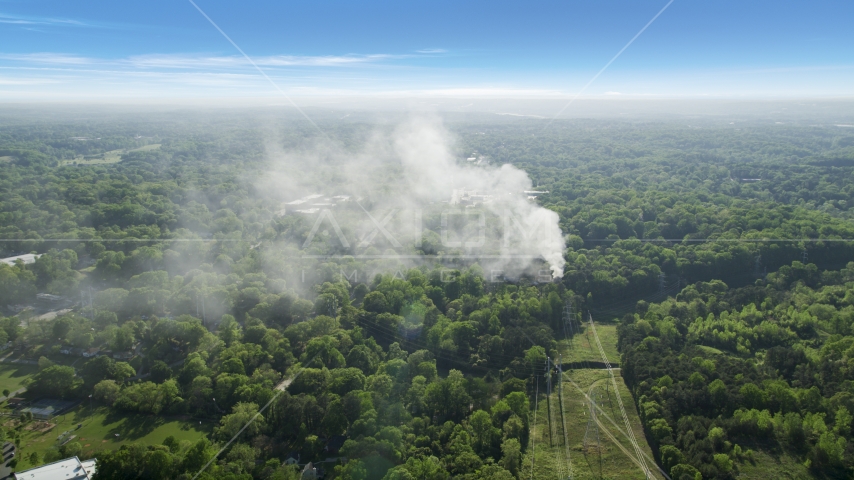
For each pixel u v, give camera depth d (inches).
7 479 5177.2
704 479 5216.5
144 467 5118.1
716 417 6028.5
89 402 6599.4
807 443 5620.1
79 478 5068.9
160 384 6830.7
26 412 6333.7
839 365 6678.2
